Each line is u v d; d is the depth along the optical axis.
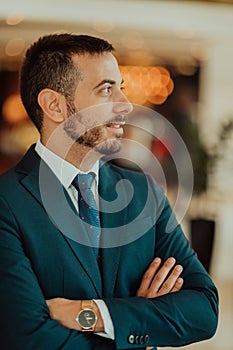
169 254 2.03
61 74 1.84
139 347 1.80
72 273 1.80
